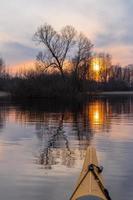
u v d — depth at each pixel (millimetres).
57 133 26188
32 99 83875
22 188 12539
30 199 11539
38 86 83625
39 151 19078
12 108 54438
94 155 10984
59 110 50375
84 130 27922
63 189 12398
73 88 86688
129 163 16094
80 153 18484
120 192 12102
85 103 70000
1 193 12047
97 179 9484
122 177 13828
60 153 18547
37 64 85938
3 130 27891
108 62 143750
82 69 88062
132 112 47281
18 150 19391
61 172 14539
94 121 35281
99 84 139125
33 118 38219
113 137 24031
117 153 18375
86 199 8539
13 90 84250
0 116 40375
